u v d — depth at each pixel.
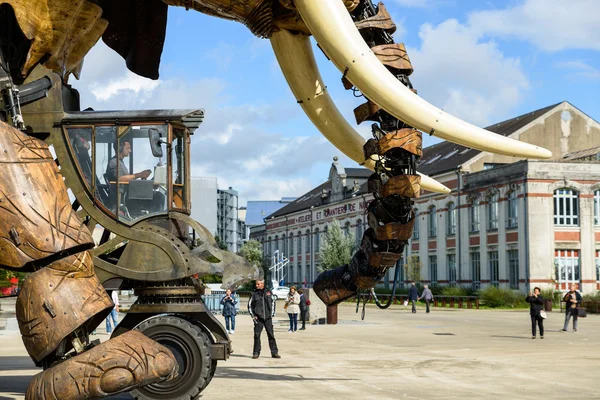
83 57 8.55
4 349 16.66
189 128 8.89
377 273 8.39
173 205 8.72
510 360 14.44
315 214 78.94
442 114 7.46
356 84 7.43
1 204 6.70
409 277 54.75
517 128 53.28
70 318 6.65
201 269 8.43
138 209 8.59
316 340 19.70
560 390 10.43
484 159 52.72
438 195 54.91
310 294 27.89
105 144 8.61
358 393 10.02
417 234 58.06
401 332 23.14
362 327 25.80
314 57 8.59
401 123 7.97
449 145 62.81
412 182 7.75
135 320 9.05
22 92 7.90
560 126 53.41
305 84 8.52
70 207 7.02
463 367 13.20
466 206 51.44
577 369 12.95
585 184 45.69
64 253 6.85
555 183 45.28
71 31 7.86
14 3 7.30
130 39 9.38
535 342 19.23
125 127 8.64
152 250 8.47
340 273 8.72
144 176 8.66
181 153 8.90
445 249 54.12
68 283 6.76
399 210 7.90
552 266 45.06
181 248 8.48
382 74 7.38
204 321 8.98
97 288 6.91
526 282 45.03
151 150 8.66
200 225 8.69
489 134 7.50
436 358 14.78
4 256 6.70
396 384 10.95
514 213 46.62
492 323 28.58
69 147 8.50
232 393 9.93
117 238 8.52
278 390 10.23
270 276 84.75
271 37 8.45
